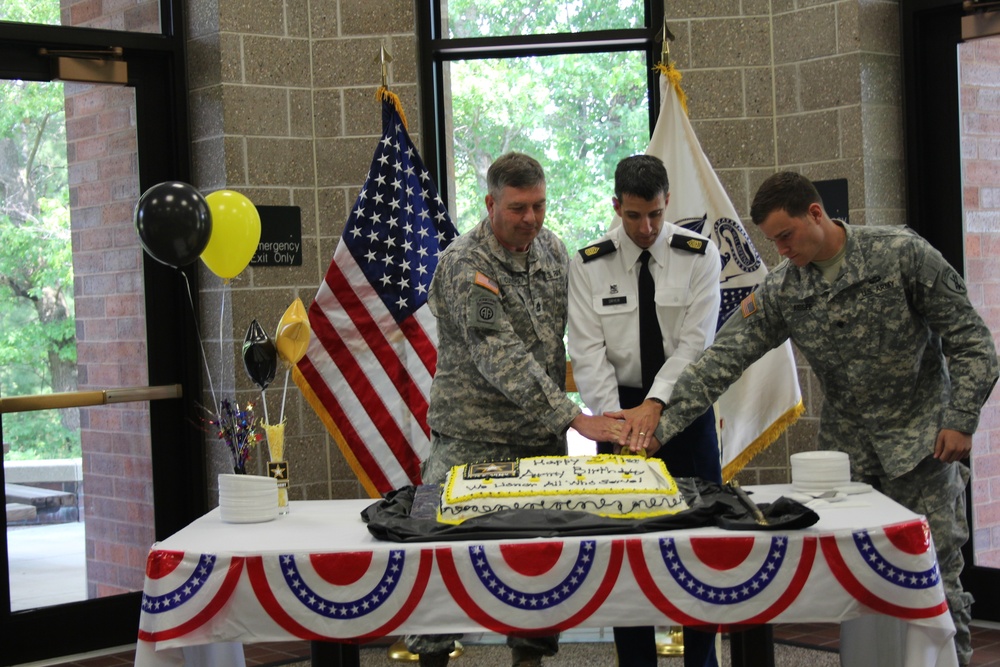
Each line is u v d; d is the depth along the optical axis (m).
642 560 2.03
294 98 4.03
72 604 3.90
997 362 2.47
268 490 2.37
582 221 4.30
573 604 2.03
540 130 4.28
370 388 3.77
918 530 2.04
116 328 4.06
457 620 2.04
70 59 3.90
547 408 2.55
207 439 4.09
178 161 4.06
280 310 3.98
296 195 4.02
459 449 2.77
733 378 2.63
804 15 3.95
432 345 3.80
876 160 3.90
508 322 2.64
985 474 3.97
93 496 3.99
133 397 4.01
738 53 4.03
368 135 4.04
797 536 2.03
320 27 4.05
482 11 4.22
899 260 2.51
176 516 4.13
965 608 2.58
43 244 3.96
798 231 2.49
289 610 2.05
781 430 3.66
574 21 4.20
